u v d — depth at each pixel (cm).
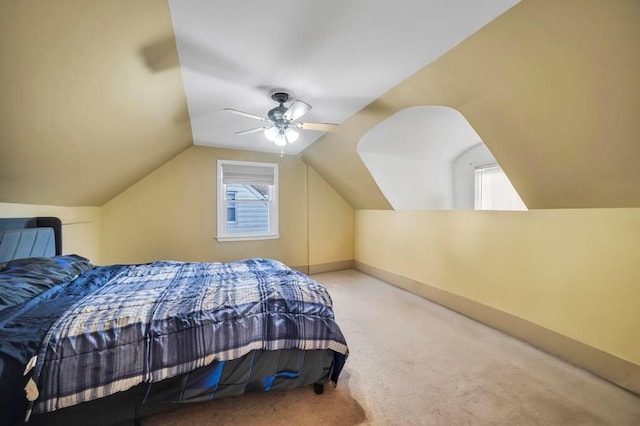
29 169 192
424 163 421
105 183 306
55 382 115
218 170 421
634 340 180
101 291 173
